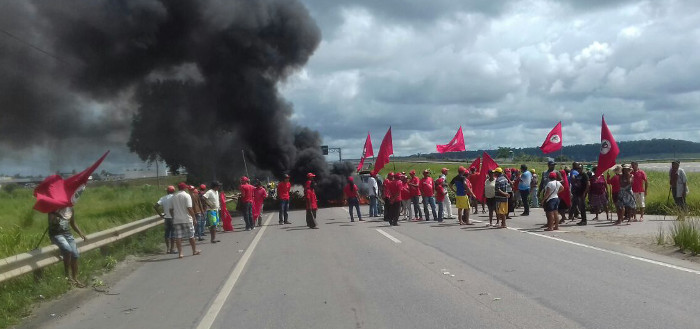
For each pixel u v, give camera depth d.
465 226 18.42
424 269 10.56
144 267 12.69
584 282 8.81
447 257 11.93
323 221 23.55
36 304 8.98
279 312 7.71
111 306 8.76
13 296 8.73
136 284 10.58
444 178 20.91
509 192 18.25
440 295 8.28
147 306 8.61
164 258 14.09
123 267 12.72
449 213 21.91
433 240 14.95
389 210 19.86
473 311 7.26
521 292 8.27
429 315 7.15
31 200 27.83
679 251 11.51
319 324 6.98
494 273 9.87
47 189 10.04
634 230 15.26
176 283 10.45
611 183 18.45
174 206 14.05
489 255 11.95
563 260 10.95
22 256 9.19
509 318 6.84
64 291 9.73
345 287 9.19
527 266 10.43
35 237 13.39
